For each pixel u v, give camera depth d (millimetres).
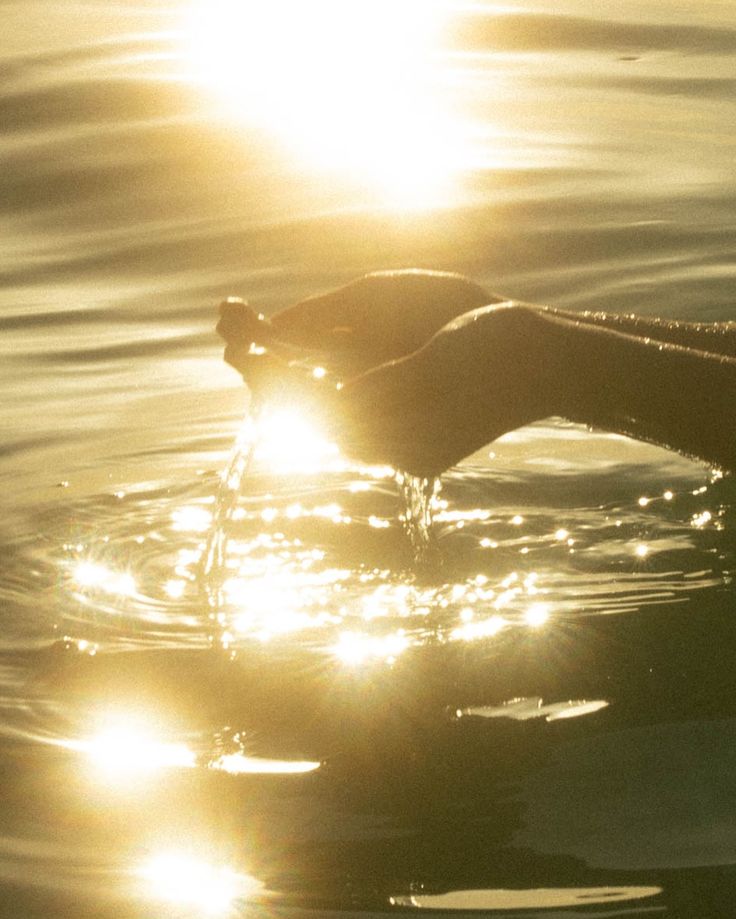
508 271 15188
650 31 26984
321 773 6414
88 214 17859
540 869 5688
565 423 11211
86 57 25000
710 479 9945
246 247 16391
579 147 19922
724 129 20625
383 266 15555
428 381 7004
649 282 14562
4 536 9133
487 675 7230
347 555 8750
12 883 5727
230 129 20984
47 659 7473
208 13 28562
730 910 5398
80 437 11078
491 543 8930
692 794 6152
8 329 14055
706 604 7984
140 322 14172
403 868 5723
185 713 6926
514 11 28922
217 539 8578
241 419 11398
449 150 19906
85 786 6363
